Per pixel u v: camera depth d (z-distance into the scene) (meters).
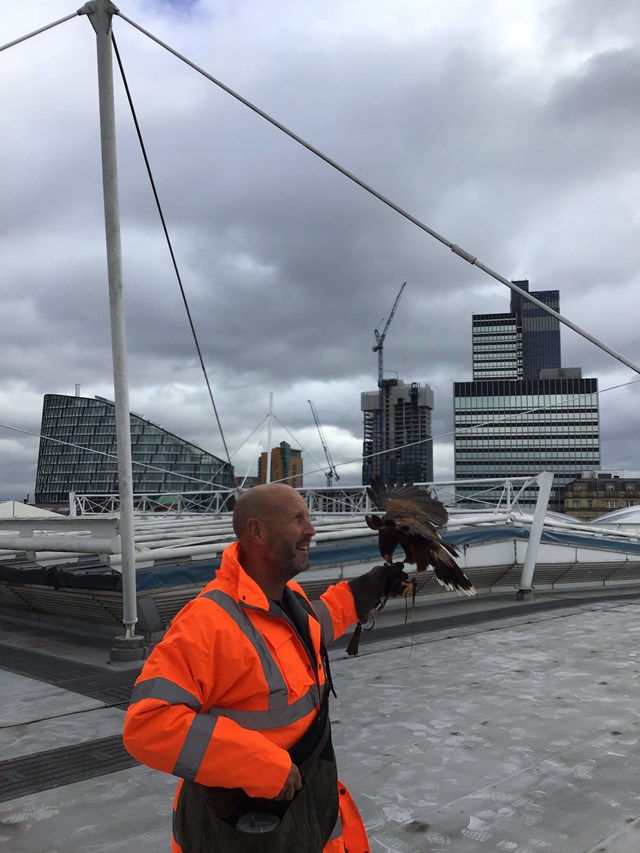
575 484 190.50
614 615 15.18
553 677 9.33
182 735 2.19
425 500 2.85
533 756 6.24
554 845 4.54
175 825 2.56
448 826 4.83
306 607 2.85
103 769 6.11
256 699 2.45
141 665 10.40
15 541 13.14
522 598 18.48
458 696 8.37
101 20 10.07
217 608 2.46
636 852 4.43
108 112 10.18
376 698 8.30
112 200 10.25
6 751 6.62
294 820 2.42
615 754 6.27
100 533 11.72
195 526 17.94
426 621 14.47
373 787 5.55
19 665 10.62
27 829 4.91
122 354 10.52
